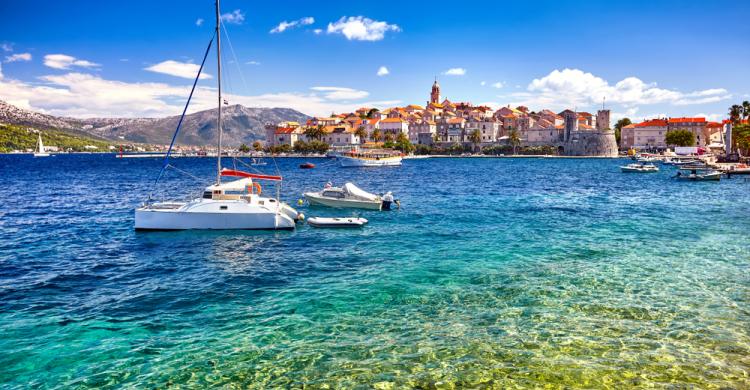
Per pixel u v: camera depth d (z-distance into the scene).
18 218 41.34
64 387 12.93
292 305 19.02
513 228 36.28
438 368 13.64
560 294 20.02
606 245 29.81
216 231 34.03
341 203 47.59
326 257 26.97
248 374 13.47
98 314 18.20
